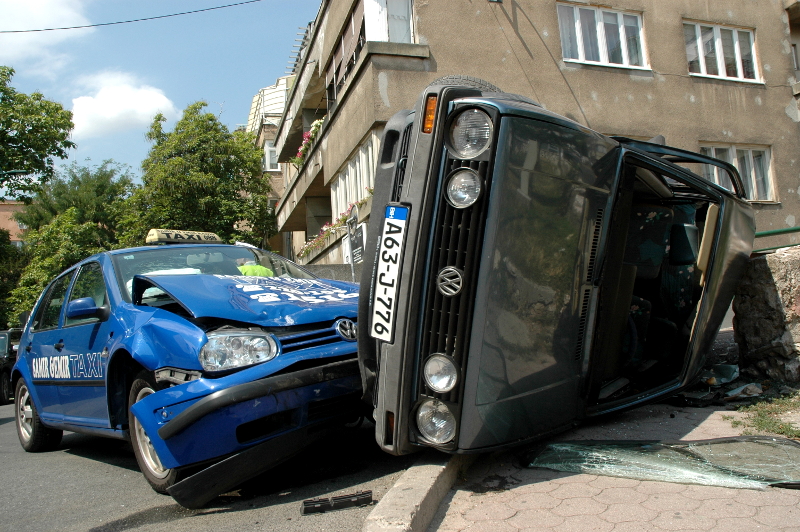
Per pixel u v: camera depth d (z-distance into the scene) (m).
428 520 2.72
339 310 3.92
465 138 3.05
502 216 3.03
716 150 13.60
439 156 3.09
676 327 4.80
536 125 3.17
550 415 3.45
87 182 39.53
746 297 5.08
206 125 22.00
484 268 3.01
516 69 11.91
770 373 4.89
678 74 13.24
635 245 4.81
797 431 3.56
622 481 3.02
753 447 3.32
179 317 3.72
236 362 3.35
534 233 3.20
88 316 4.33
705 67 13.66
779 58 14.22
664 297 4.99
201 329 3.52
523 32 12.02
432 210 3.10
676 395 4.71
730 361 5.65
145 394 3.76
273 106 31.83
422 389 3.13
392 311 3.13
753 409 4.23
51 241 29.16
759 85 13.93
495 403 3.11
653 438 3.73
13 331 15.16
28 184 23.48
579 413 3.71
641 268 4.79
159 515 3.40
